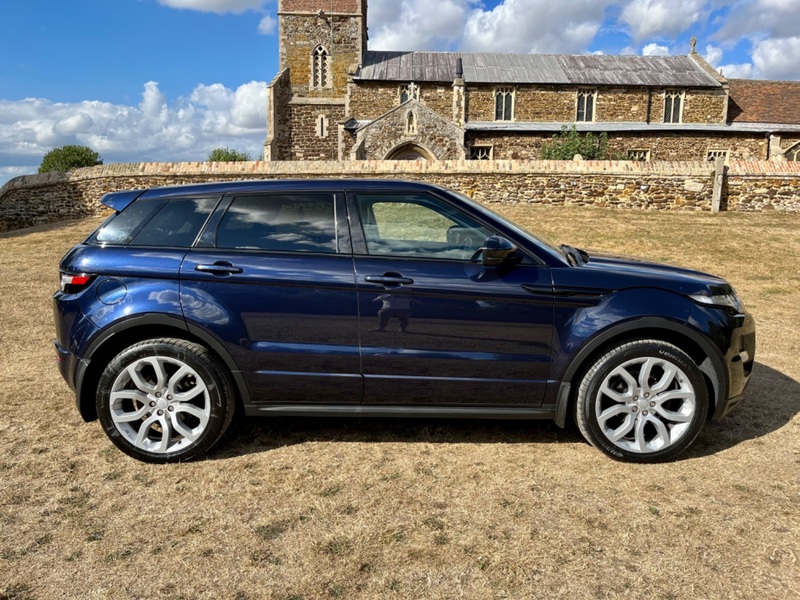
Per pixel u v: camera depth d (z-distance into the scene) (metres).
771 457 3.33
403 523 2.67
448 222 3.43
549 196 16.58
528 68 34.72
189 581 2.29
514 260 3.29
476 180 16.53
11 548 2.50
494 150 30.34
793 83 35.47
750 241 11.89
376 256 3.32
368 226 3.40
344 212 3.42
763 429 3.73
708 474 3.13
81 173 17.00
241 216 3.44
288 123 34.31
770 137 29.83
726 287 3.47
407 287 3.23
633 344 3.25
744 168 15.73
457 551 2.46
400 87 32.50
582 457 3.36
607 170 16.25
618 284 3.30
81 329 3.29
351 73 32.50
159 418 3.31
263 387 3.33
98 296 3.30
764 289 8.71
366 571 2.34
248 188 3.50
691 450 3.44
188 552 2.47
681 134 30.22
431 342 3.28
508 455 3.39
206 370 3.26
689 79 33.44
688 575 2.30
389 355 3.27
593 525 2.64
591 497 2.89
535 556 2.42
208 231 3.41
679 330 3.23
